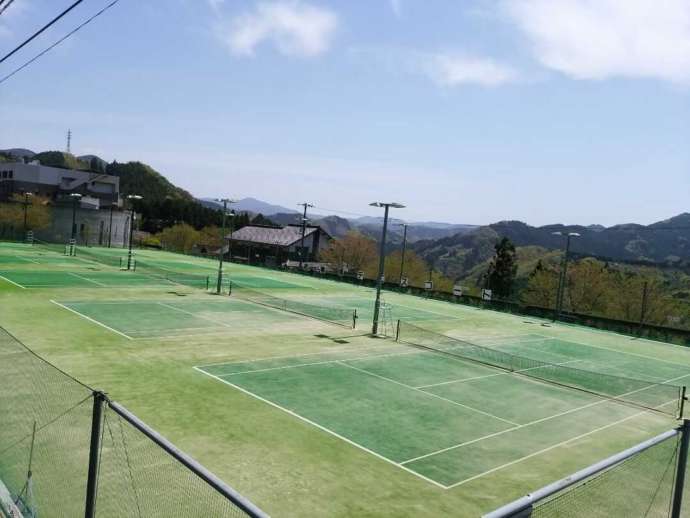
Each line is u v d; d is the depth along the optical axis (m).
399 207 33.19
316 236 107.12
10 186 119.12
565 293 72.00
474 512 12.55
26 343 24.38
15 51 11.53
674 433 8.09
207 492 11.63
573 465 15.70
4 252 65.88
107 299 38.19
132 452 13.37
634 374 30.34
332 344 29.84
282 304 42.66
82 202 99.75
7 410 14.93
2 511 9.55
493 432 18.12
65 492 10.84
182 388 19.86
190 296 42.81
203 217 151.00
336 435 16.64
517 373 26.75
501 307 55.56
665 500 12.32
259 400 19.28
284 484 13.10
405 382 23.38
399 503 12.71
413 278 94.62
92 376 20.34
